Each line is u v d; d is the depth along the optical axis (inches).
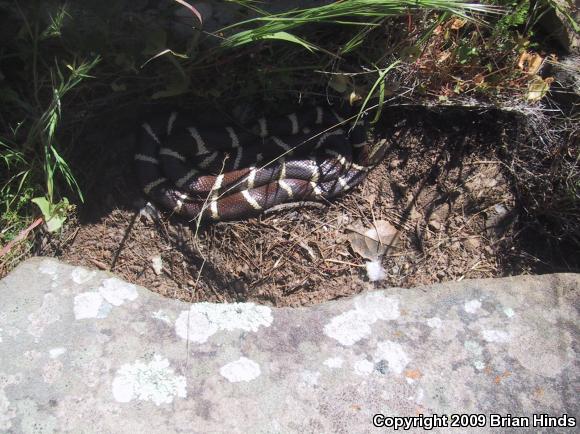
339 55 21.0
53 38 20.2
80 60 20.5
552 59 24.3
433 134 24.5
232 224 22.9
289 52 22.1
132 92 22.3
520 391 17.1
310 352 17.3
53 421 15.7
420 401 16.7
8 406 15.8
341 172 24.0
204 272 22.2
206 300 21.8
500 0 22.3
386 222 23.8
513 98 23.5
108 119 22.9
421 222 23.9
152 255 22.2
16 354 16.5
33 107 21.2
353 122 24.2
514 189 24.4
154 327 17.3
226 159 23.9
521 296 18.7
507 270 23.6
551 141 23.9
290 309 18.2
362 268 23.1
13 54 20.8
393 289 18.7
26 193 21.1
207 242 22.6
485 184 24.4
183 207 22.6
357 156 24.4
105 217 22.3
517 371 17.4
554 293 18.8
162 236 22.5
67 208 21.4
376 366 17.2
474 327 18.0
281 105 24.2
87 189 22.4
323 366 17.1
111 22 19.8
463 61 22.7
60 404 15.9
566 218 23.8
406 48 21.6
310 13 18.9
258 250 22.8
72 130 22.4
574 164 23.3
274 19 18.7
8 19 19.8
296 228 23.4
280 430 16.1
